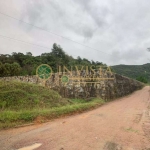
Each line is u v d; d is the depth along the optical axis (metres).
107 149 4.67
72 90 17.52
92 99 15.51
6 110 8.70
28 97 10.81
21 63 43.44
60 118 8.70
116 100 17.81
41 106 10.14
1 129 6.58
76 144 5.02
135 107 12.41
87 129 6.57
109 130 6.46
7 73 33.06
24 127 6.94
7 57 46.50
